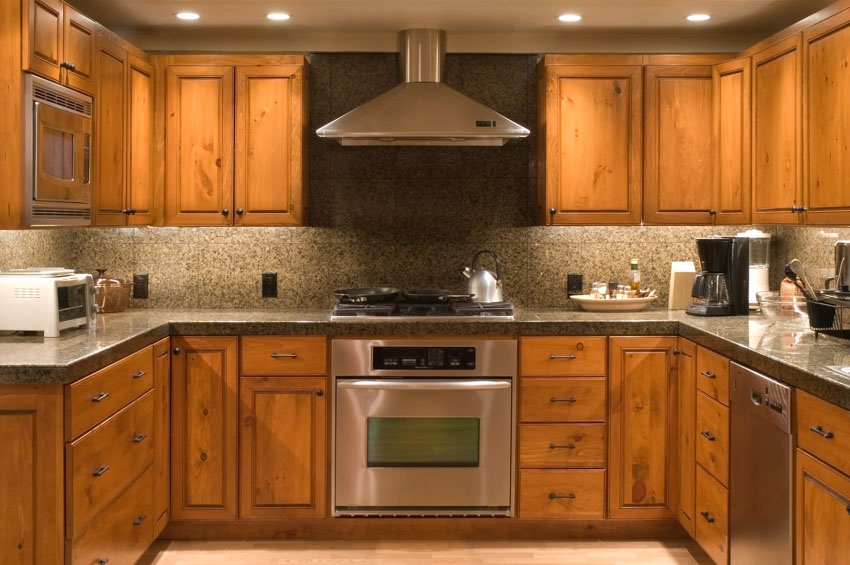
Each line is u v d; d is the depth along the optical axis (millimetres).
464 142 3916
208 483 3551
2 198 2742
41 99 2793
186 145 3902
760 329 3227
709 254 3732
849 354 2570
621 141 3916
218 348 3529
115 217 3488
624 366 3562
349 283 4211
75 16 3084
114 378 2783
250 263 4203
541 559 3439
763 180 3566
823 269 3666
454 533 3668
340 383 3529
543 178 3982
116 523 2805
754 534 2674
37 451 2373
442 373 3561
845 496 2053
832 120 2953
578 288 4223
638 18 3824
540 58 4156
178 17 3791
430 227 4207
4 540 2387
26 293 2928
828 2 3551
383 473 3566
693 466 3363
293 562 3406
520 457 3572
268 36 4129
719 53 4145
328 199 4195
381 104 3793
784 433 2416
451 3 3559
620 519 3619
